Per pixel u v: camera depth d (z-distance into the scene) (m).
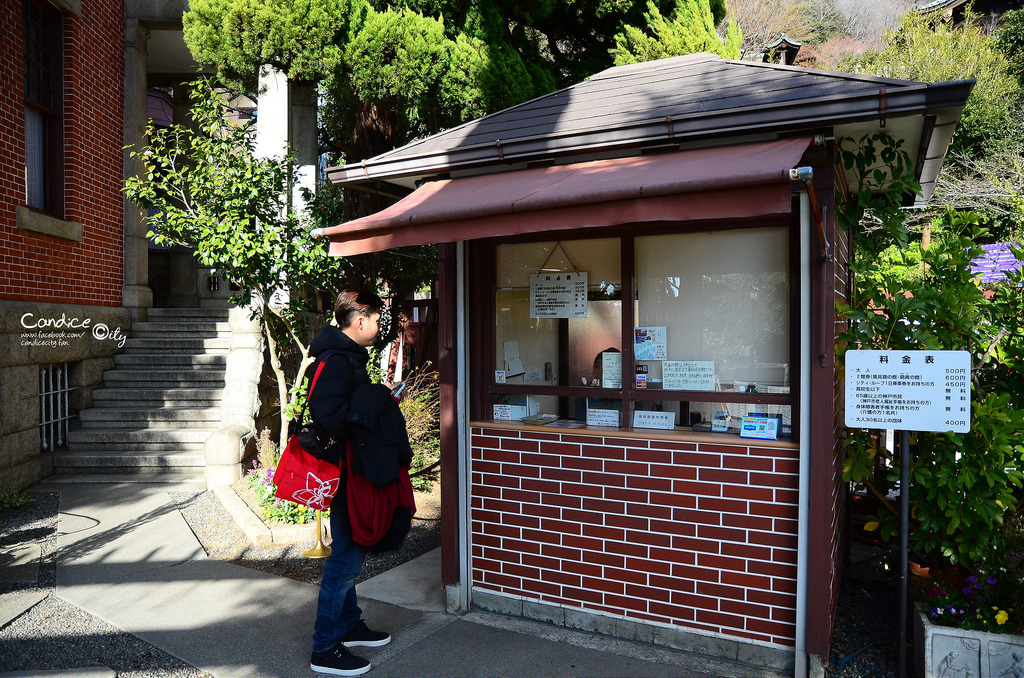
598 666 3.69
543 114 4.42
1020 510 4.54
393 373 13.49
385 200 10.78
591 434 4.02
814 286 3.43
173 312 10.56
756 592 3.64
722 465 3.69
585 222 3.15
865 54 22.92
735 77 4.08
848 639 4.04
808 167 2.70
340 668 3.59
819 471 3.43
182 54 12.03
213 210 6.95
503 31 8.80
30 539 5.79
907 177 3.76
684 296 3.91
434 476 8.11
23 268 7.91
